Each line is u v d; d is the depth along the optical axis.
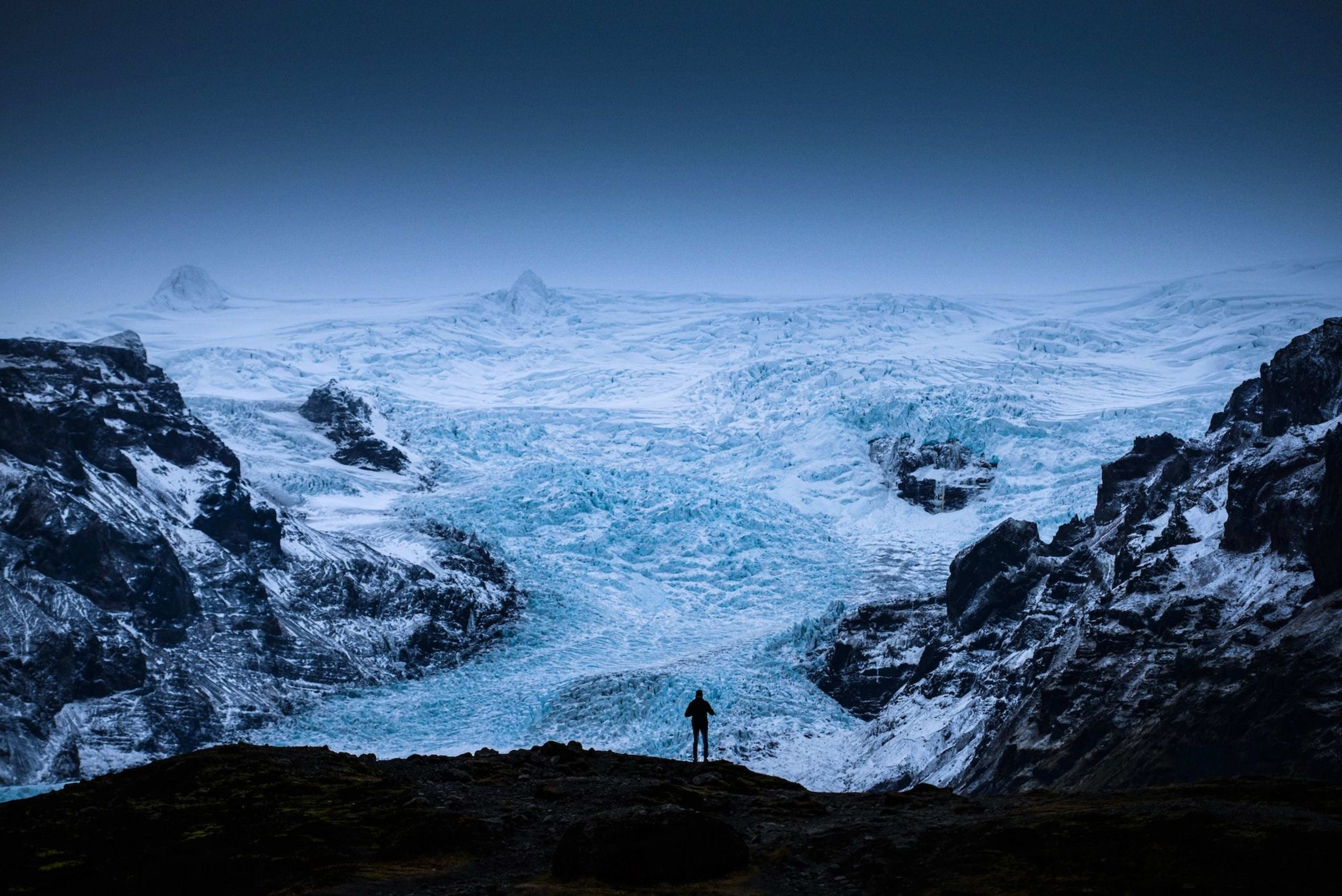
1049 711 79.75
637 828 19.05
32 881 21.16
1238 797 20.14
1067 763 73.94
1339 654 59.41
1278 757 57.75
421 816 22.91
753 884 18.47
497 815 23.58
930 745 99.81
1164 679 73.56
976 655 114.94
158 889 20.33
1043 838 18.00
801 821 22.81
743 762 113.44
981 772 83.88
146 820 24.12
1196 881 15.52
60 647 125.44
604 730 127.94
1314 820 17.11
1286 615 69.44
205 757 29.14
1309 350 95.94
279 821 23.16
